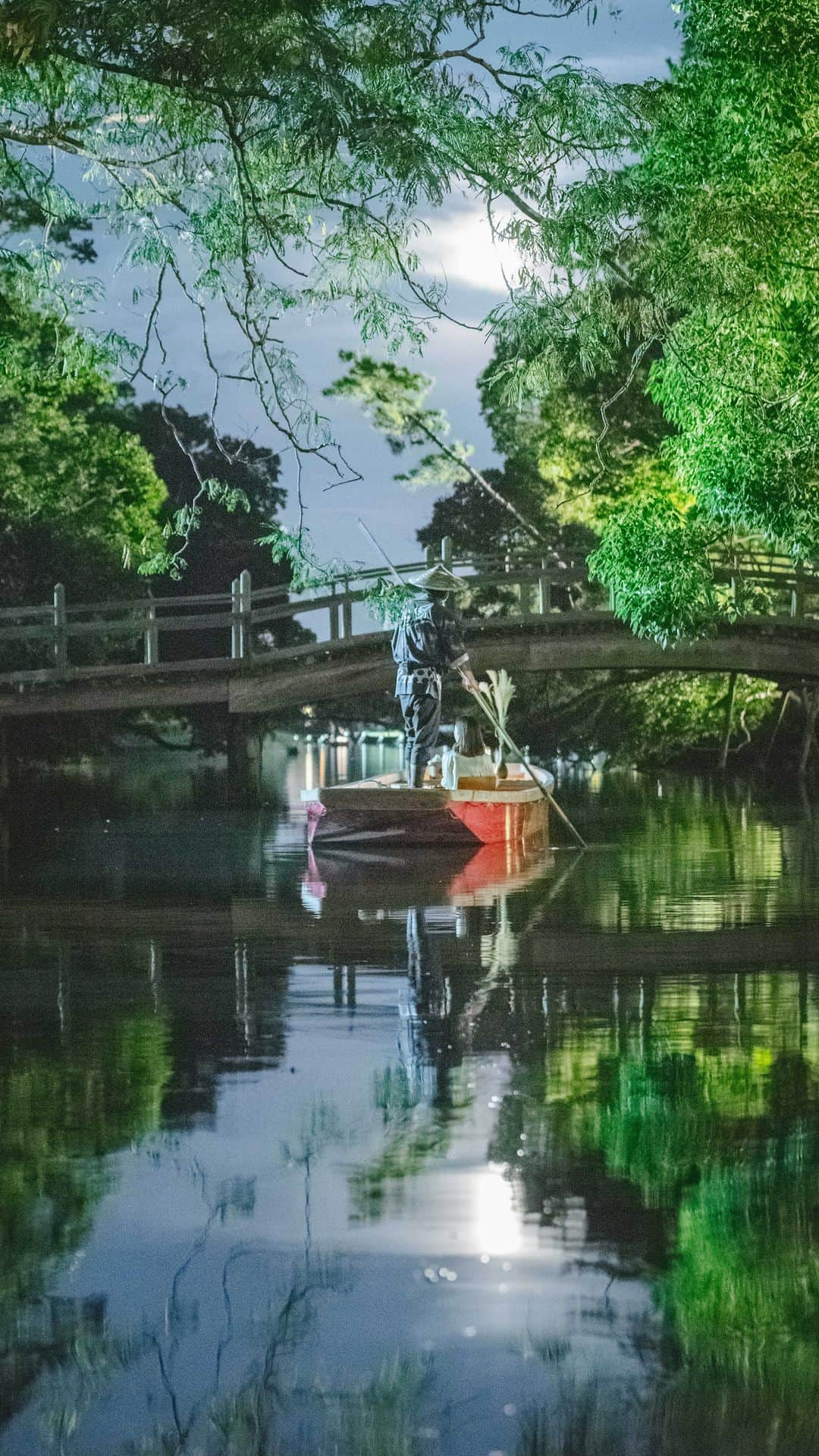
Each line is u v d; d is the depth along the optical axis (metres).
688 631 20.67
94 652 31.44
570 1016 7.73
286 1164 5.50
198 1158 5.59
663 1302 4.48
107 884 13.45
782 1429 3.94
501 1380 4.13
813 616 26.66
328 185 11.88
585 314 13.76
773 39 16.66
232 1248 4.82
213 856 16.03
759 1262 4.71
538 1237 4.88
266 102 10.95
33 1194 5.23
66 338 13.13
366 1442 3.88
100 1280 4.66
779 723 31.22
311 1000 8.20
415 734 17.22
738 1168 5.44
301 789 28.72
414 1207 5.11
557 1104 6.18
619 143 11.95
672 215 13.45
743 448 17.81
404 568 25.12
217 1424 3.92
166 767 38.56
